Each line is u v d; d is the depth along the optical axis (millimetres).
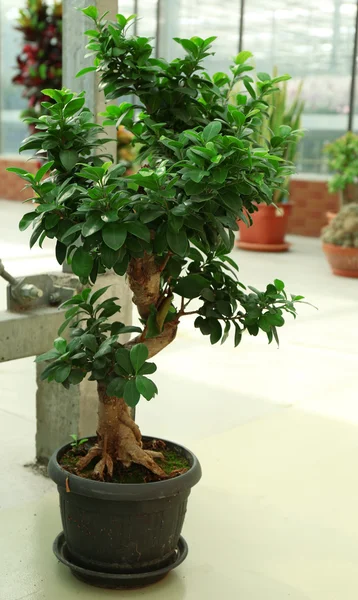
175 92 2023
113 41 1967
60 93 1911
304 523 2521
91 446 2244
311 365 4402
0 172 12789
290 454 3090
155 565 2072
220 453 3070
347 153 8359
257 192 1910
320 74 9680
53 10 7234
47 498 2617
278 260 8047
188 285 2025
